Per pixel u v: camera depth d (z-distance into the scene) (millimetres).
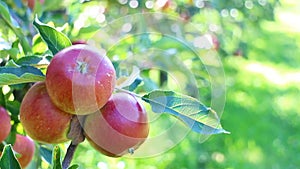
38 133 727
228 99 4246
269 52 5480
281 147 4070
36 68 745
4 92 977
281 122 4363
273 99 4637
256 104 4414
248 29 3672
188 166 3160
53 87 689
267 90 4730
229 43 3318
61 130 725
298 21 6645
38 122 721
